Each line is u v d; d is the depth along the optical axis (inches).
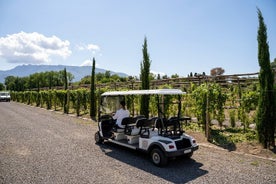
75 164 239.3
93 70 624.4
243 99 341.4
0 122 549.0
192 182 190.1
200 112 354.6
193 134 354.3
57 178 203.0
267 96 269.7
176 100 423.2
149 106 442.9
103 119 329.4
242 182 187.8
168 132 241.0
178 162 240.8
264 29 276.5
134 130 274.4
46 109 932.6
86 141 343.6
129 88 639.8
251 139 302.4
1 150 295.9
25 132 417.7
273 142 269.3
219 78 490.9
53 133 406.9
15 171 220.7
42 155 272.5
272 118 267.3
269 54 275.3
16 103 1439.5
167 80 545.3
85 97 700.7
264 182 187.2
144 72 450.0
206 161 241.1
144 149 246.2
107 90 593.9
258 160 239.1
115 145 319.0
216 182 189.0
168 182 191.0
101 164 238.7
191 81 569.0
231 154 262.2
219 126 391.9
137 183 190.1
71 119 598.2
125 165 235.0
